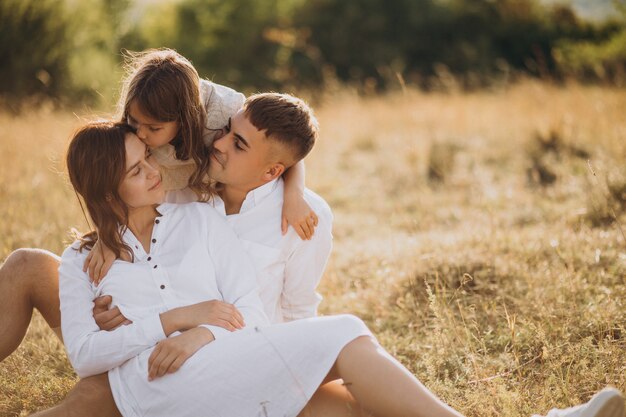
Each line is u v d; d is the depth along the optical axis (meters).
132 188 2.35
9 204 5.12
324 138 9.01
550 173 6.55
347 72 22.39
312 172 7.48
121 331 2.27
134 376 2.26
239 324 2.33
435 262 3.89
